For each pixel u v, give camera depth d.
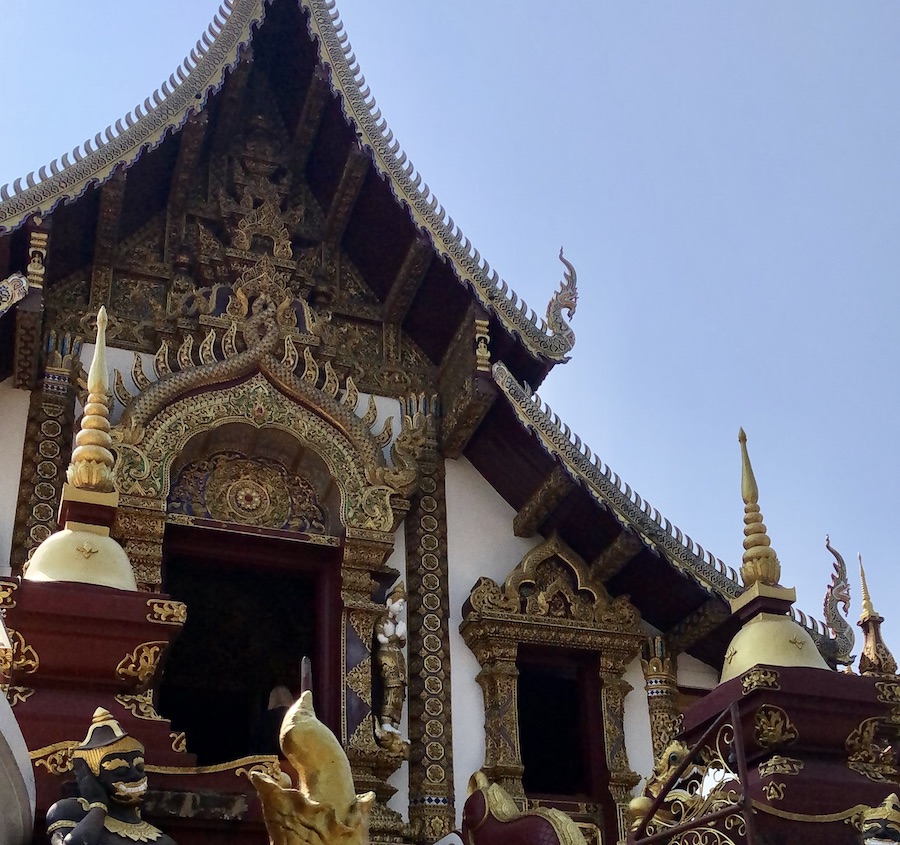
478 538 12.22
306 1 12.29
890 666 10.55
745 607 8.85
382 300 13.29
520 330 12.05
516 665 11.80
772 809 7.62
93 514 7.54
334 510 11.52
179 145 11.98
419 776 10.86
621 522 11.19
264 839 6.89
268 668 15.30
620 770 11.27
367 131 12.14
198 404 11.16
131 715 6.92
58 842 5.78
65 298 11.91
